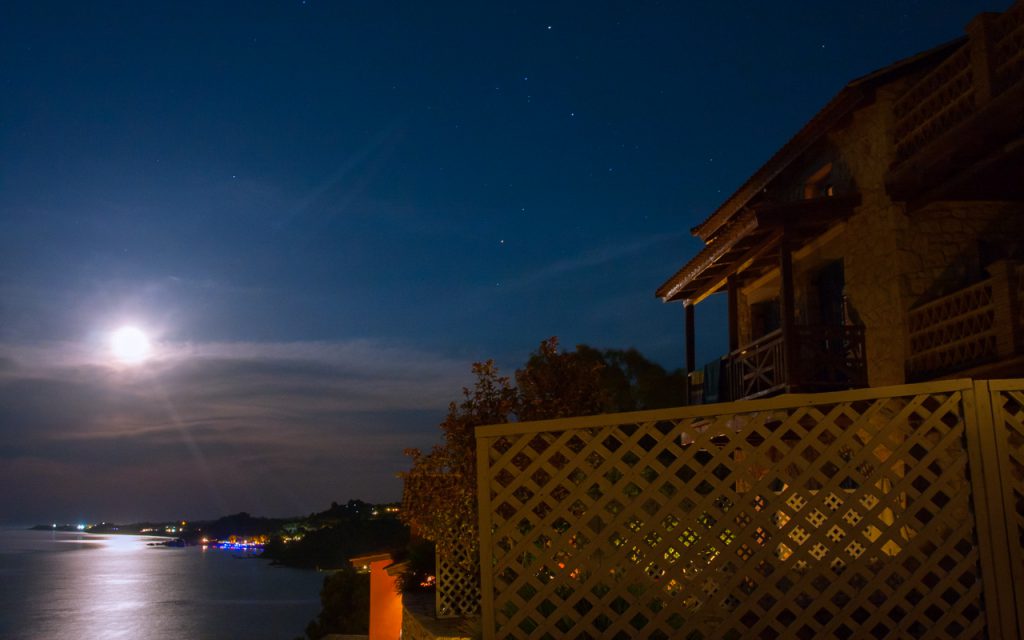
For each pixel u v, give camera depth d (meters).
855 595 4.67
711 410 4.87
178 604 156.62
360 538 189.12
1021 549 4.66
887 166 13.50
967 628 4.64
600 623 5.51
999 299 11.07
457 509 12.97
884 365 13.40
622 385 29.66
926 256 13.15
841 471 4.78
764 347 15.28
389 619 21.66
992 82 11.23
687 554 4.75
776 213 14.23
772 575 4.71
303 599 164.00
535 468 4.92
